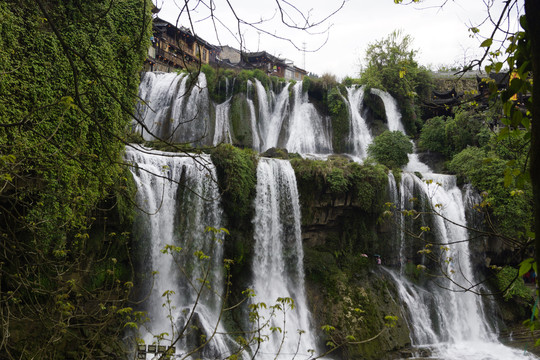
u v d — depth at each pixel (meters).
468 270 27.66
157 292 18.52
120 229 16.95
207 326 18.47
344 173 24.62
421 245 27.09
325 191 24.28
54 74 13.95
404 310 23.56
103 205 16.00
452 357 21.19
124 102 16.06
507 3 3.89
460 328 25.25
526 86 3.55
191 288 19.72
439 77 48.28
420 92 44.56
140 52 16.69
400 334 21.86
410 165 35.84
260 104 36.06
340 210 24.94
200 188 20.36
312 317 22.03
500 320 26.11
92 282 15.80
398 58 42.00
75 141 13.52
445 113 43.44
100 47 15.23
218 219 20.89
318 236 24.66
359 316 21.47
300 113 37.16
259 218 22.09
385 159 32.72
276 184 23.14
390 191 26.41
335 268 23.86
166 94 33.78
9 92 12.70
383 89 40.81
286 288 22.73
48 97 13.69
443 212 27.75
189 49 44.22
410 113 41.28
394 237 26.36
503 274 27.41
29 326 12.46
